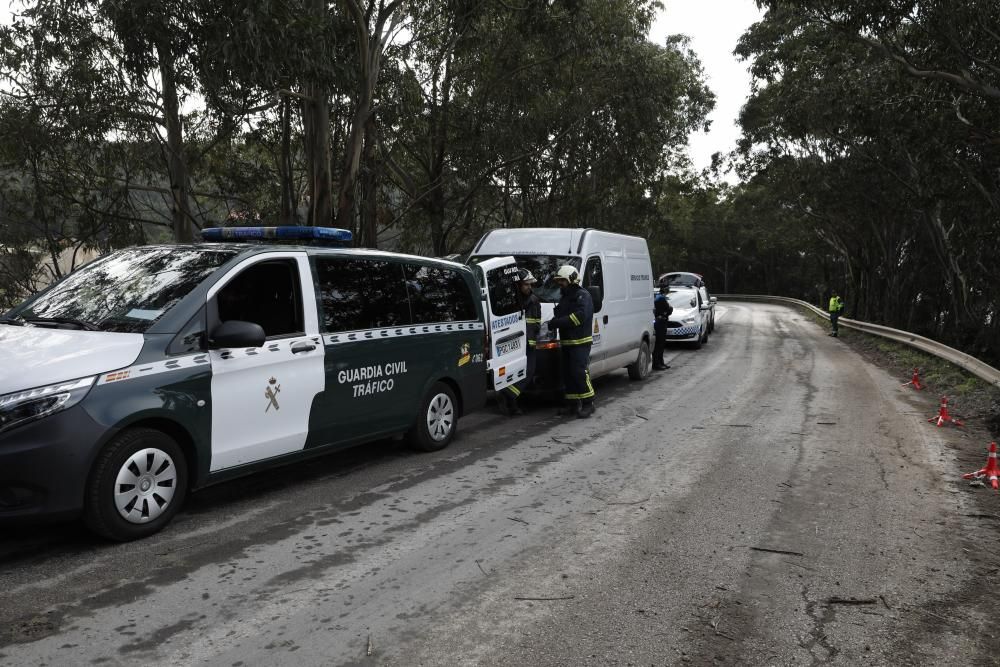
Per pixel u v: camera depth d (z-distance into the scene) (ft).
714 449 24.12
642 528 16.29
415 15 50.90
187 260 17.13
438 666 10.31
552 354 30.37
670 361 52.75
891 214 81.66
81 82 41.73
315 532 15.64
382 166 57.47
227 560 13.93
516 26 52.03
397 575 13.46
